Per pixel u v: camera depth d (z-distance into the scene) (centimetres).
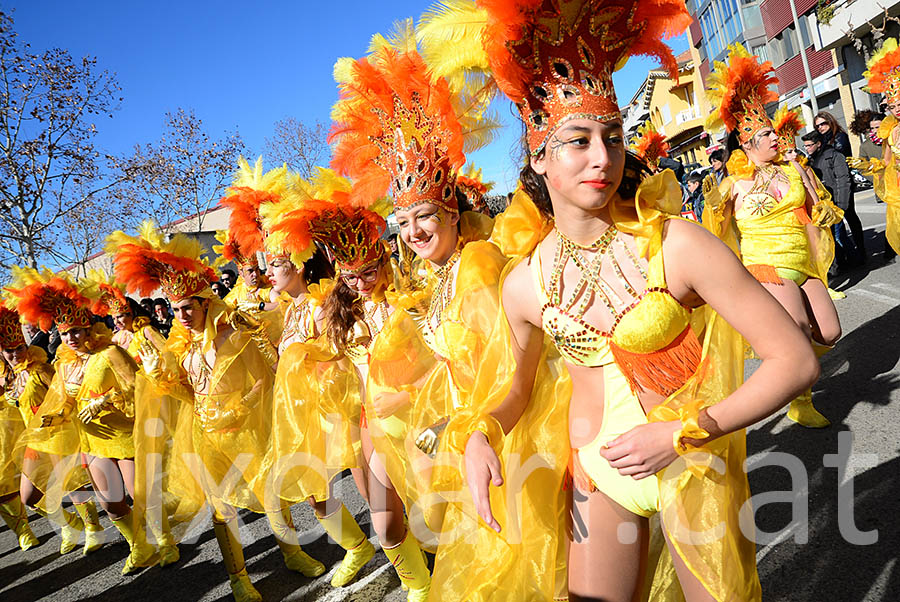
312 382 360
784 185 395
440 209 261
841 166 821
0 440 559
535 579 195
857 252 833
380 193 286
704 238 153
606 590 183
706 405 165
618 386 177
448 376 266
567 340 179
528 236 189
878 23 2091
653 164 554
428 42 195
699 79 3061
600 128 158
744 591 163
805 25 2489
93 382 467
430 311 273
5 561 537
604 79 159
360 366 331
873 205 1434
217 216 2588
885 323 554
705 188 428
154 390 428
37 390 561
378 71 259
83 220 2269
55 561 512
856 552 265
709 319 173
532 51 161
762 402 145
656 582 206
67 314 478
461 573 205
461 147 263
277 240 323
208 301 408
